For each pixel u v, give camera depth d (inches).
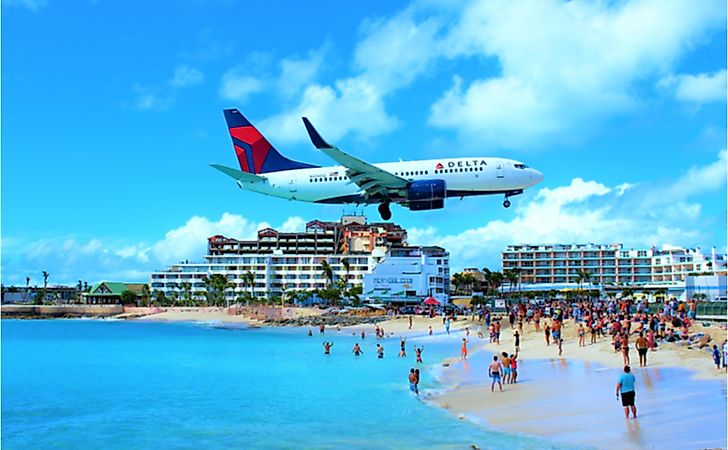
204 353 2802.7
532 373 1577.3
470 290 7165.4
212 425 1245.7
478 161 2069.4
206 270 6919.3
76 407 1482.5
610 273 7229.3
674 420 952.3
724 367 1347.2
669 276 7037.4
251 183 2230.6
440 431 1064.8
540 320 3117.6
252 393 1610.5
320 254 7219.5
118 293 7509.8
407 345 2827.3
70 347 3235.7
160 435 1182.9
